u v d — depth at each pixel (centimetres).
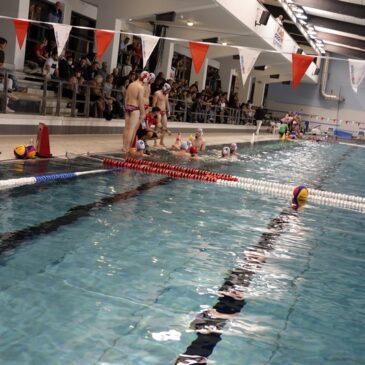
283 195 621
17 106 831
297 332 238
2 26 991
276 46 1833
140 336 216
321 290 299
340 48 2680
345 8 1642
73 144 823
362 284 318
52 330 214
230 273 310
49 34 1200
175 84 1516
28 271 276
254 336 229
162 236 372
